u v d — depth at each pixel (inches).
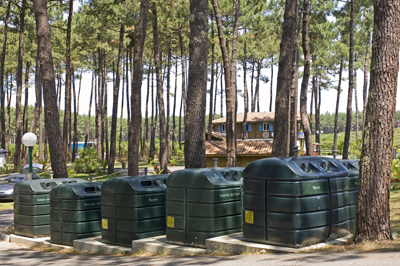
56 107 575.5
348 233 294.0
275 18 1409.9
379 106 259.0
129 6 966.4
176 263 257.9
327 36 1401.3
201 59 454.0
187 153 453.7
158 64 1316.4
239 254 263.4
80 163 1684.3
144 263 271.3
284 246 256.8
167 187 320.5
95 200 393.7
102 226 359.3
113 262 290.2
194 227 302.8
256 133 2103.8
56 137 571.8
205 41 457.1
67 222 386.6
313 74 2183.8
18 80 1449.3
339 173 284.2
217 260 250.7
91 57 2228.1
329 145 3265.3
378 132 258.7
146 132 2741.1
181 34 1529.3
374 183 258.1
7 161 2293.3
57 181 443.8
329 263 207.8
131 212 335.6
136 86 612.1
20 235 437.7
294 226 252.7
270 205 262.7
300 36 1188.5
